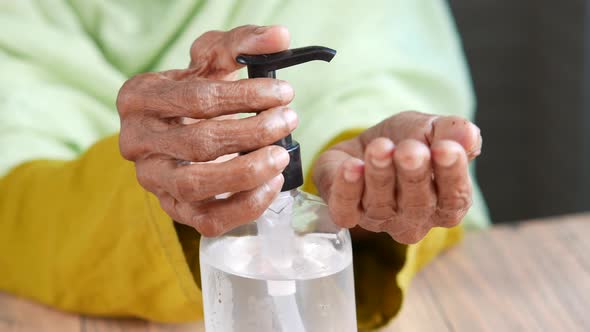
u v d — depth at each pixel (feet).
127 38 3.82
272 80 1.95
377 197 1.89
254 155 1.94
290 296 2.00
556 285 2.89
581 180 5.31
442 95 3.84
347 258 2.06
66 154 3.50
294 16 3.70
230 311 2.03
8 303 2.97
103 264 2.76
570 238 3.15
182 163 2.07
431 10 4.12
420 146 1.82
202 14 3.68
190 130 1.98
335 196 1.94
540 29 6.04
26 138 3.42
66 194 2.87
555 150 5.81
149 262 2.67
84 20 3.90
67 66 3.71
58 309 2.92
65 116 3.58
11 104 3.50
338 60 3.64
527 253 3.08
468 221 3.73
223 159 2.28
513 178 6.50
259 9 3.69
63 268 2.81
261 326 2.02
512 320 2.73
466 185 1.87
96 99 3.76
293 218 2.03
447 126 1.94
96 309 2.85
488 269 3.00
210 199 2.04
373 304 2.65
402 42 3.86
